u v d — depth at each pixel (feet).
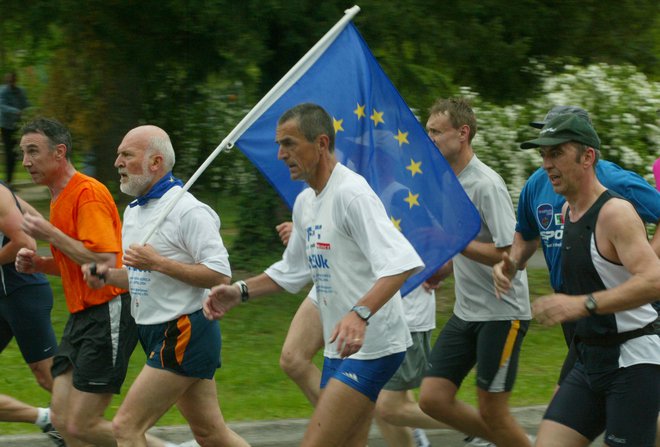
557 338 38.88
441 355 23.81
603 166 21.26
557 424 18.49
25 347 26.09
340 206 17.93
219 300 20.15
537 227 22.38
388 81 22.67
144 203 21.35
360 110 22.56
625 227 17.22
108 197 22.44
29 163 22.13
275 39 44.50
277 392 31.22
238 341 36.73
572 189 17.85
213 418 21.91
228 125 52.42
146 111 52.29
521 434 23.91
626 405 17.87
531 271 49.24
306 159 18.11
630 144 51.34
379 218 17.71
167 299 20.67
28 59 53.11
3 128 68.95
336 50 22.50
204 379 21.45
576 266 18.02
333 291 18.38
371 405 18.53
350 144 22.53
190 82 49.44
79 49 46.37
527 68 54.08
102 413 22.44
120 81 49.55
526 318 23.53
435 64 48.65
